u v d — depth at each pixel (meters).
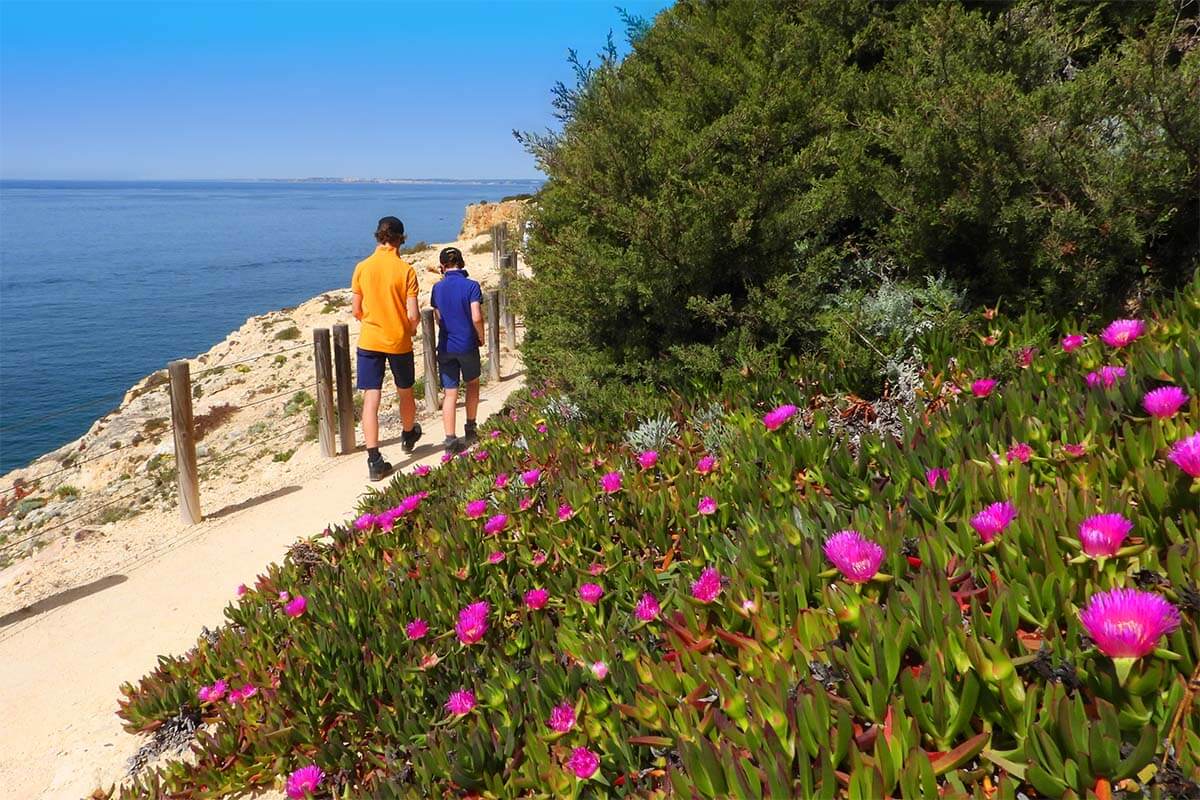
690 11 6.89
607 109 5.36
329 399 8.21
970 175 4.26
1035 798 1.58
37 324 44.75
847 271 5.16
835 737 1.67
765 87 5.11
